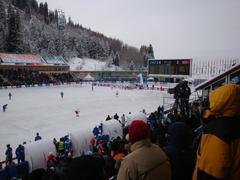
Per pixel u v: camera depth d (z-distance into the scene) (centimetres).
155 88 6062
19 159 1291
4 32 10056
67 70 8700
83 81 7938
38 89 5897
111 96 4706
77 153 1416
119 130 1638
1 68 6869
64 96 4612
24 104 3634
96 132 1642
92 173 243
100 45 14925
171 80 6694
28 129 2267
